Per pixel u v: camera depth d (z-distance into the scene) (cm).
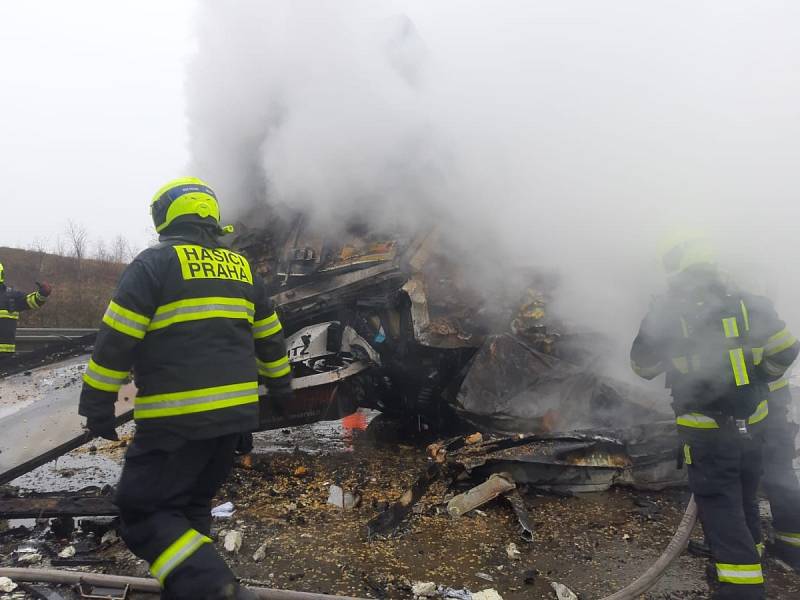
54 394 461
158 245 186
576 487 336
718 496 224
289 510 315
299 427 518
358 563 255
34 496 313
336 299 409
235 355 183
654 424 342
